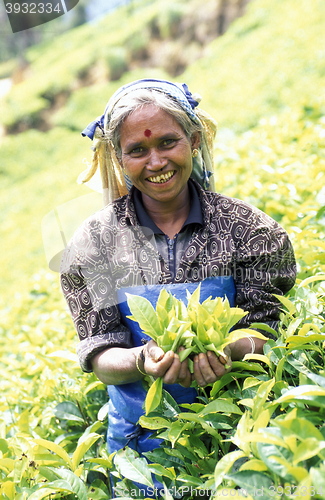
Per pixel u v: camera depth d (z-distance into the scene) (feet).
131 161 6.69
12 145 63.00
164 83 6.84
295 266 7.35
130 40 73.15
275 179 12.53
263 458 4.70
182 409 6.86
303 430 4.66
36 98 70.23
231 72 47.93
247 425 5.25
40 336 11.31
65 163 56.39
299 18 50.52
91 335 6.84
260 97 39.27
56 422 8.90
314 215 9.60
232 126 36.32
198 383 5.91
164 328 5.88
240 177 14.61
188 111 6.72
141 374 6.47
